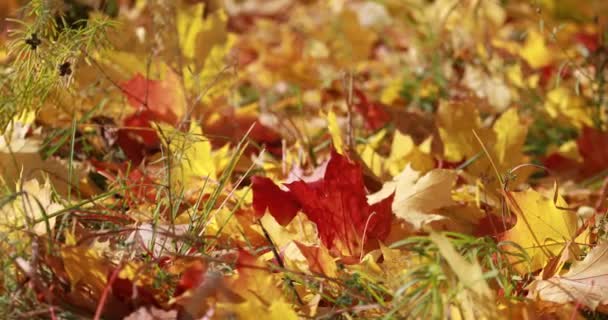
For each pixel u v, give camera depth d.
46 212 1.31
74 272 1.24
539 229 1.34
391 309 1.23
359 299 1.26
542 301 1.25
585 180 1.71
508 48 2.11
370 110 1.78
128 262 1.24
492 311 1.18
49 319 1.23
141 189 1.47
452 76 2.05
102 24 1.47
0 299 1.24
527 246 1.33
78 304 1.24
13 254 1.27
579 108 1.90
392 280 1.25
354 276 1.30
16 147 1.44
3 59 1.76
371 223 1.37
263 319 1.20
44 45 1.44
